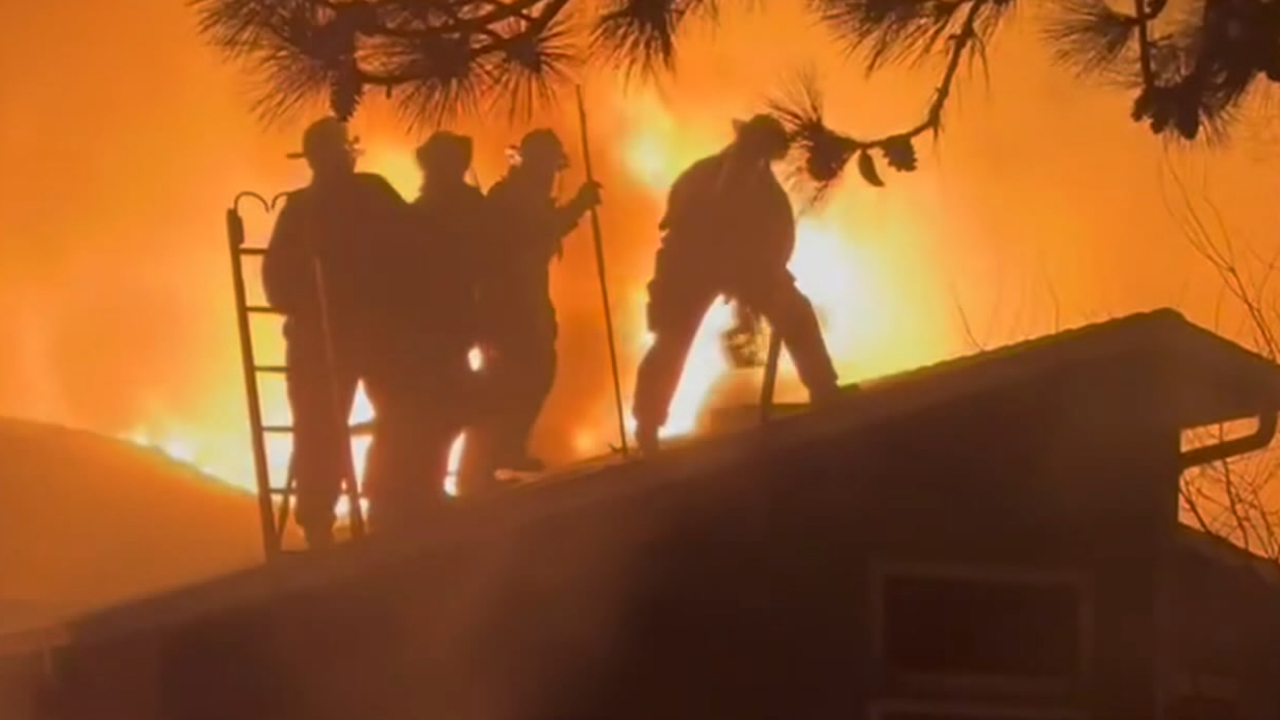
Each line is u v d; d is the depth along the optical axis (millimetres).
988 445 39938
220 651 39875
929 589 39375
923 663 39188
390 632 38750
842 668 38469
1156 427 40719
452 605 38531
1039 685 39312
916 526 39281
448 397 43000
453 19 37094
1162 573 40344
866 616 38750
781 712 38094
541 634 38188
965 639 39438
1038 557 39844
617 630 38094
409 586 38750
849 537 38938
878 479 39219
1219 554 47031
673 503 38344
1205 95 37719
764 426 38656
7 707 42156
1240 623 46969
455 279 43250
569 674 38062
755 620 38312
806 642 38406
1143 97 38000
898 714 38531
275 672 39312
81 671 41500
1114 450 40438
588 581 38188
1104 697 39688
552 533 38250
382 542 38281
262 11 36375
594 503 38156
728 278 41594
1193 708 45688
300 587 38688
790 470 38812
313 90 36781
